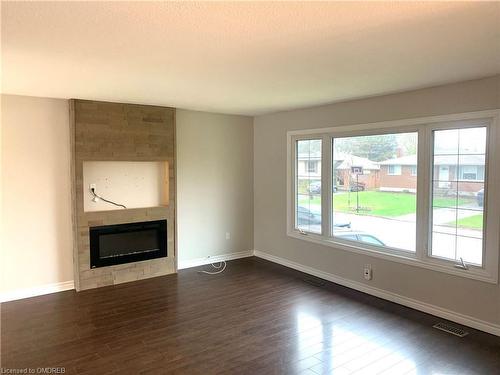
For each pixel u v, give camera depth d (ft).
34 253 14.87
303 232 18.07
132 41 7.88
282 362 10.03
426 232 13.11
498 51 8.68
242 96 14.48
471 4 6.02
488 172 11.43
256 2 5.89
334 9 6.20
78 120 15.08
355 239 15.79
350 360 10.12
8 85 12.39
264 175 20.36
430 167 12.92
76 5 6.00
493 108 11.17
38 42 7.93
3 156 14.14
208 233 19.61
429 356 10.32
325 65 9.87
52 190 15.11
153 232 17.43
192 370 9.66
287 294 15.17
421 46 8.29
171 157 17.62
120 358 10.25
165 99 15.20
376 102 14.47
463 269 12.09
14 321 12.59
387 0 5.86
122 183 17.04
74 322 12.53
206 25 6.92
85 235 15.53
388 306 13.88
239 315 13.12
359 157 15.46
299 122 17.99
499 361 10.03
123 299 14.62
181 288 15.90
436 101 12.55
